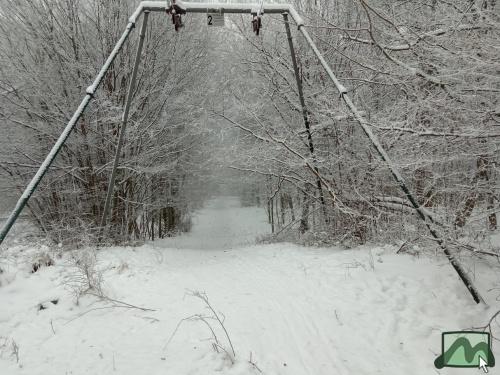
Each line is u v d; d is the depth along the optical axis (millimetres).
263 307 4969
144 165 11250
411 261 5891
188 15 11148
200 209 29500
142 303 5105
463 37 4691
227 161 11164
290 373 3381
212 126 11711
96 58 10297
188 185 17547
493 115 4527
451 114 5047
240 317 4617
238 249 10234
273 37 10609
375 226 8305
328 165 9117
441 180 5668
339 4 8992
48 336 4082
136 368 3434
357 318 4449
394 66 5699
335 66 9406
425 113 5559
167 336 4086
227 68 12180
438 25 5297
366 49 8023
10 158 9969
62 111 9758
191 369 3398
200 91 11664
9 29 9477
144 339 4016
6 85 9492
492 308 4164
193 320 4504
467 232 5074
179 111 11547
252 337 4059
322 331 4203
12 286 5312
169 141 12344
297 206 12508
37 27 9523
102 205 10750
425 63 5102
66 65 9781
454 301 4504
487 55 4453
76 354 3701
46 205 10789
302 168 10016
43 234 10188
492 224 5430
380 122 5625
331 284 5641
